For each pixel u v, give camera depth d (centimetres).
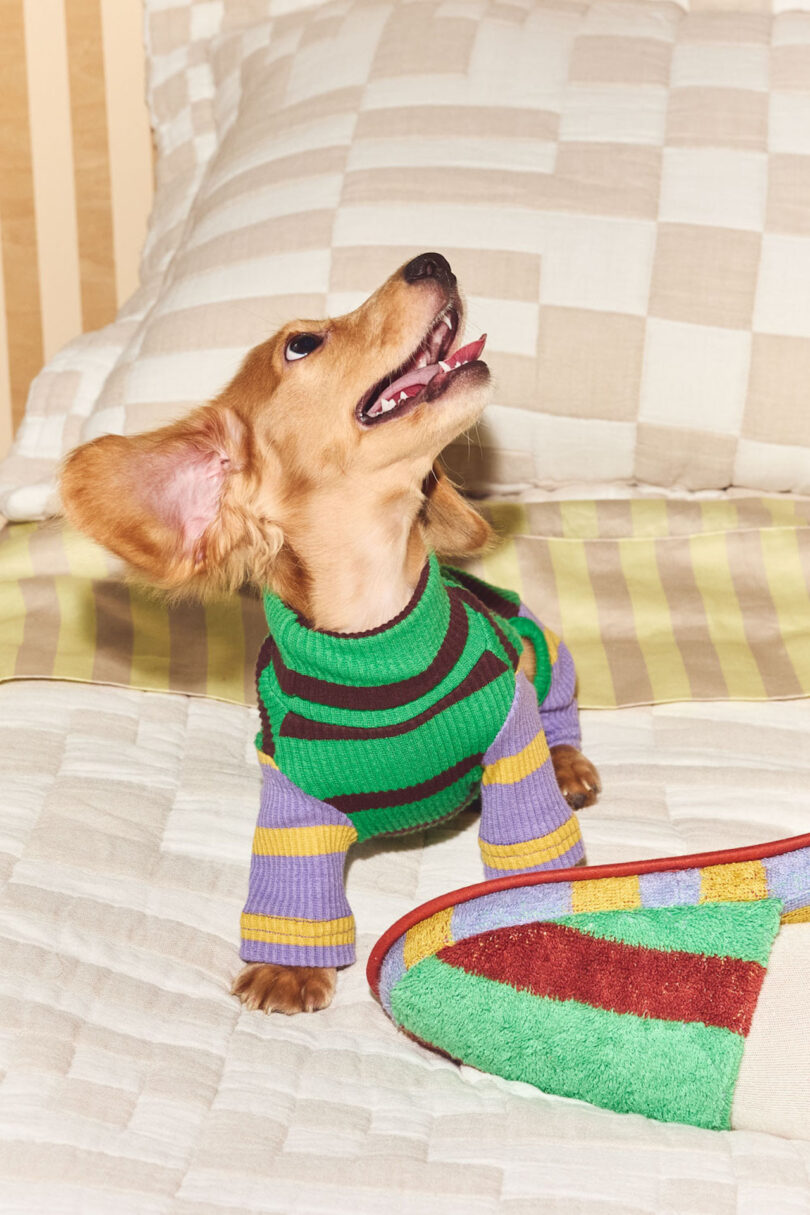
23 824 152
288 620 141
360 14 229
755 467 203
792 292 194
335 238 203
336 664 136
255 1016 133
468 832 165
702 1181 102
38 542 202
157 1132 109
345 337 145
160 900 145
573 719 172
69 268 305
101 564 199
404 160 205
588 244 197
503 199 200
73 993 126
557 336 197
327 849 141
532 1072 119
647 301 196
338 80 220
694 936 121
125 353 226
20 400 318
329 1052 126
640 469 208
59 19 284
